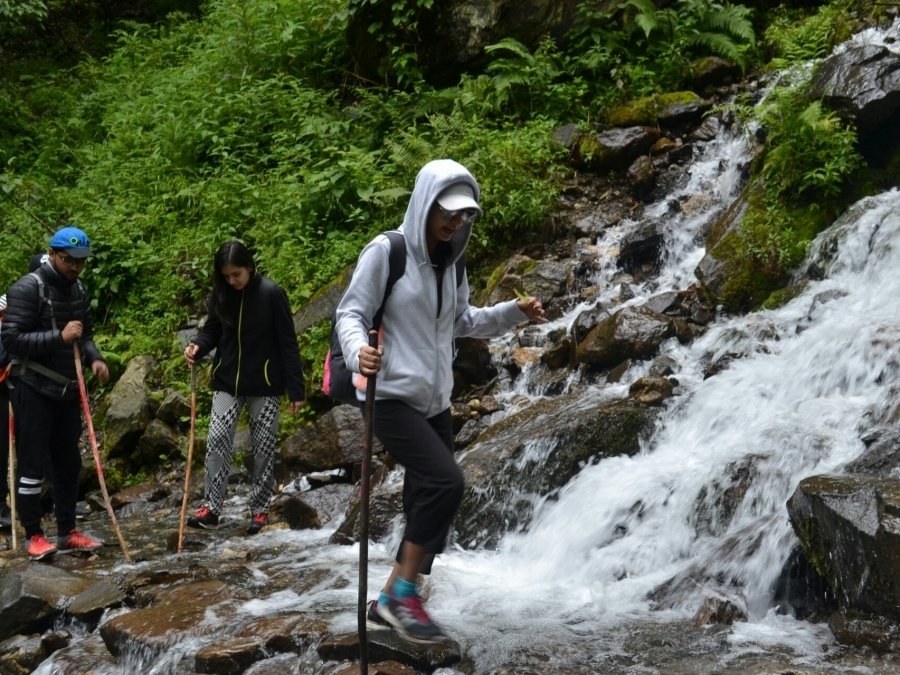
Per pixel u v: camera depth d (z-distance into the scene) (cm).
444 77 1103
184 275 1057
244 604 498
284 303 664
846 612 411
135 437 883
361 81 1177
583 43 1063
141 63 1492
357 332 387
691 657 400
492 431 673
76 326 615
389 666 403
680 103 980
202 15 1650
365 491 379
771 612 447
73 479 652
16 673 496
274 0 1280
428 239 400
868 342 592
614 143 955
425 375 404
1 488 723
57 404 637
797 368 618
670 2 1088
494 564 566
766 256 754
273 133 1144
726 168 910
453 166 395
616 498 557
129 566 601
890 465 461
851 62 805
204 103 1205
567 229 916
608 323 734
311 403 844
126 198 1176
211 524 691
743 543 475
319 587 521
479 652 416
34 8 1508
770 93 876
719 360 676
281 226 1004
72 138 1397
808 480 439
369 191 966
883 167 797
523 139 964
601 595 482
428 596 500
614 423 617
